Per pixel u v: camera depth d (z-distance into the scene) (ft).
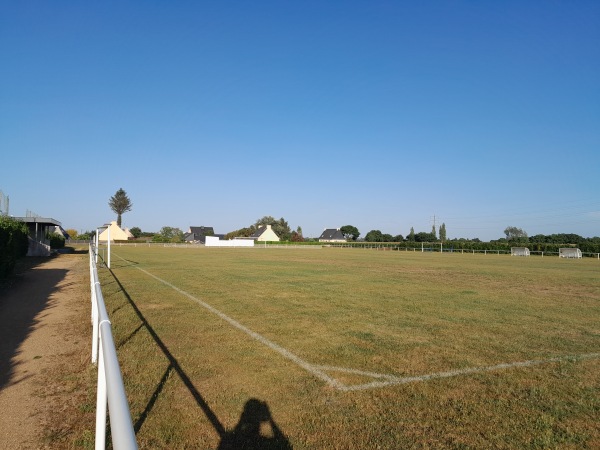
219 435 12.52
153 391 15.69
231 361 19.57
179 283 50.75
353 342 23.58
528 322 30.48
